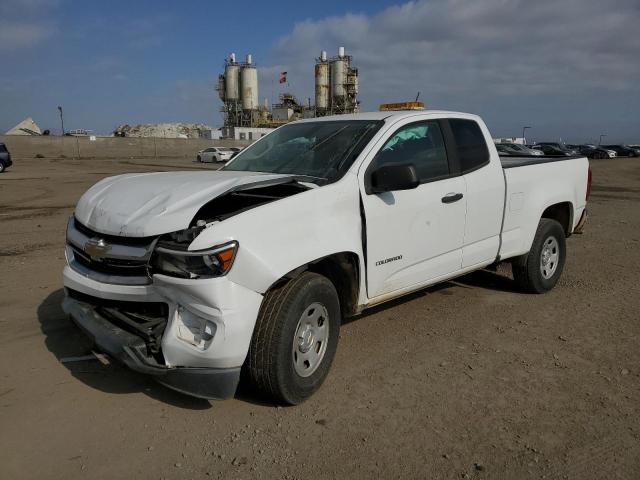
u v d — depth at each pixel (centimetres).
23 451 303
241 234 318
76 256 379
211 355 312
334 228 373
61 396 363
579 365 429
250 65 7294
